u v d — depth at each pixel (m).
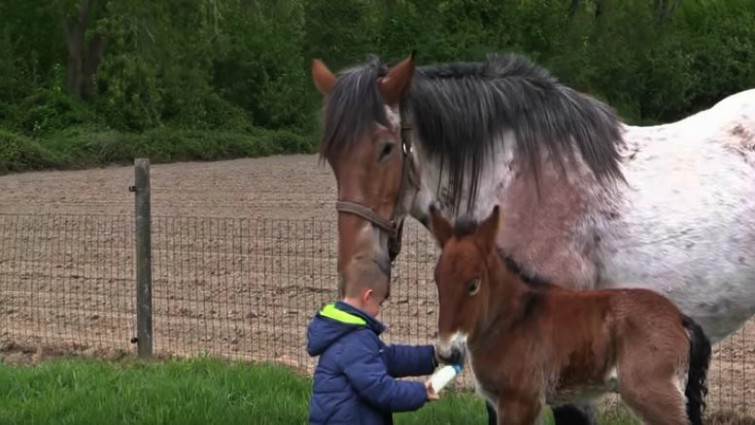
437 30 47.97
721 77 48.69
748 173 5.29
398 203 4.95
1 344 8.89
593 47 47.09
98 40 38.25
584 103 5.35
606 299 4.66
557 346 4.70
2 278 11.40
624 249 5.18
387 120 4.86
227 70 40.84
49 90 36.06
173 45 37.03
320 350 4.44
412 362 4.66
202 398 6.78
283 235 13.84
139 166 8.36
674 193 5.24
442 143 5.21
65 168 29.19
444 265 4.59
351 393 4.36
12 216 16.30
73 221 15.59
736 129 5.41
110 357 8.45
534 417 4.79
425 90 5.20
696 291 5.19
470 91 5.26
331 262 11.81
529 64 5.46
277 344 8.64
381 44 47.53
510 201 5.20
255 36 41.62
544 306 4.75
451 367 4.50
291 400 6.74
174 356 8.33
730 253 5.18
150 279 8.41
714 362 7.99
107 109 36.12
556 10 48.25
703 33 52.12
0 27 39.16
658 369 4.49
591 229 5.17
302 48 45.09
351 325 4.40
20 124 34.78
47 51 40.16
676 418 4.46
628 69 46.94
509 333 4.77
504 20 48.50
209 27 38.75
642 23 47.22
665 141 5.43
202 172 26.20
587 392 4.74
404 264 11.55
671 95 47.59
